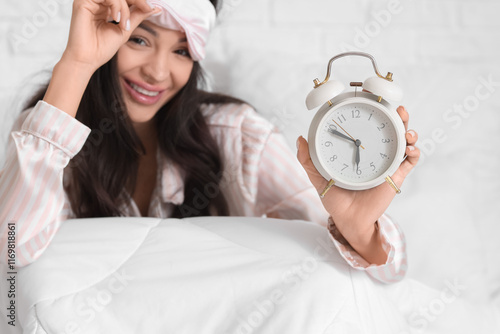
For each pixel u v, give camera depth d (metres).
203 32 1.27
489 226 1.46
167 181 1.41
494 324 1.17
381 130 0.96
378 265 1.05
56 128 1.02
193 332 0.87
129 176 1.38
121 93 1.28
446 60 1.89
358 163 0.96
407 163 0.99
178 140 1.40
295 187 1.43
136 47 1.24
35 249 1.00
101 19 1.08
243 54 1.75
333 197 0.99
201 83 1.54
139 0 1.11
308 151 0.99
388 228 1.06
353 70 1.79
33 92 1.53
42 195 1.02
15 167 1.02
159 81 1.27
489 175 1.56
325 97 0.94
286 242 1.01
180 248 0.99
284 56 1.78
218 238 1.03
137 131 1.41
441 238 1.38
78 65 1.04
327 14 1.85
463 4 1.88
